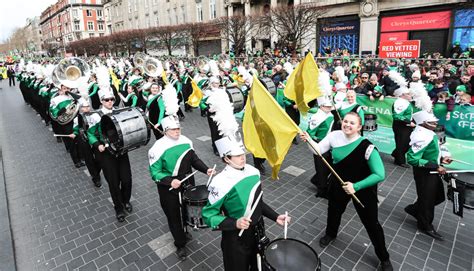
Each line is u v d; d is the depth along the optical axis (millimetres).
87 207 5531
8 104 18000
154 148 3787
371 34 21656
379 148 7812
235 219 2717
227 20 25766
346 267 3789
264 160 7246
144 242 4430
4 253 4281
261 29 25906
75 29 78312
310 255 2574
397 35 20875
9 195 6168
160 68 11898
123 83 13555
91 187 6359
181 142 3859
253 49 27578
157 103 6902
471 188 3717
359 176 3461
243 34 25438
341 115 6094
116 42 41812
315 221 4793
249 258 2885
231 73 14453
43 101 10703
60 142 9750
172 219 3871
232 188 2734
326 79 4844
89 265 4004
